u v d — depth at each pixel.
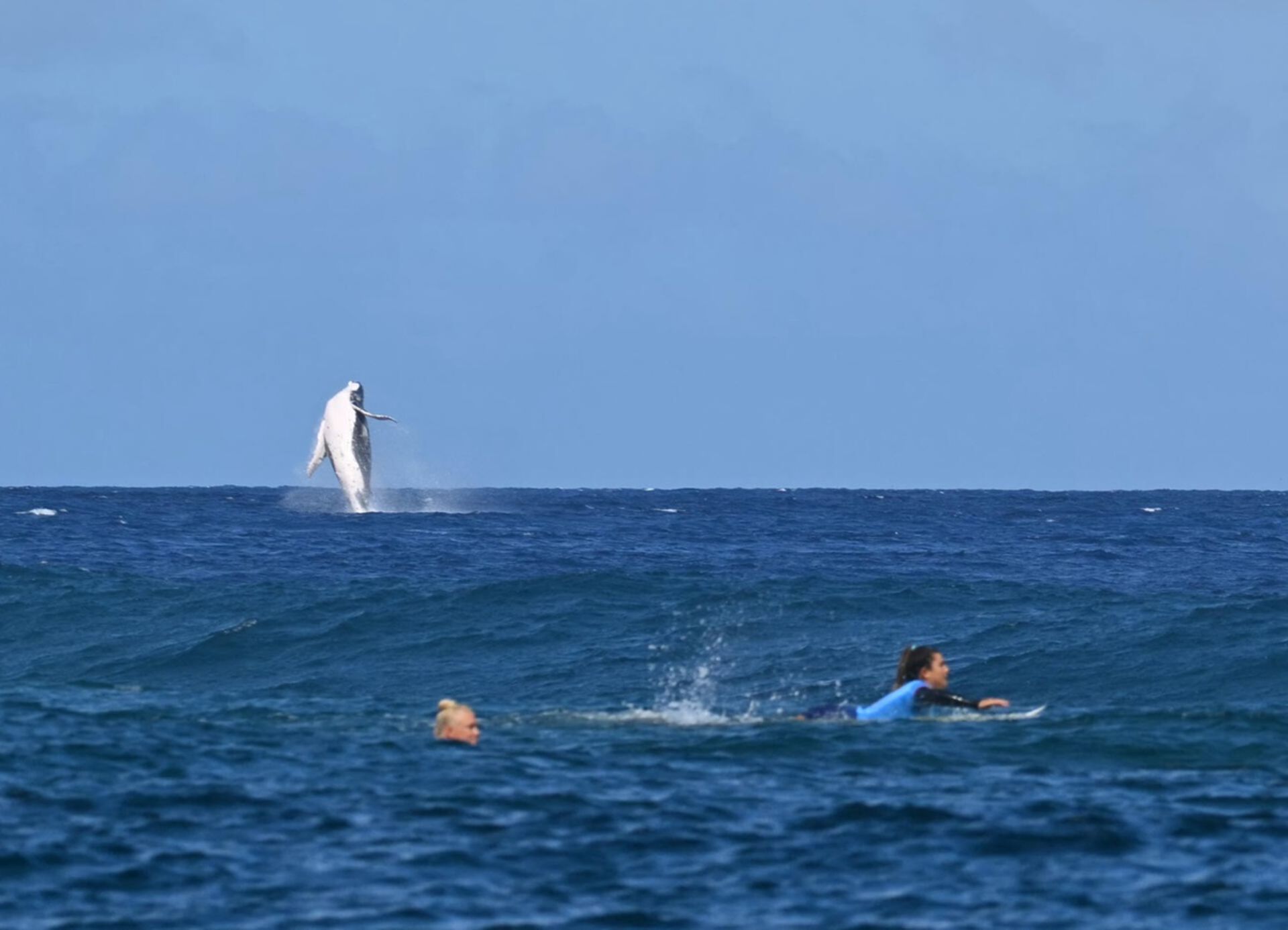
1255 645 90.06
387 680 87.06
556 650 95.19
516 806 49.78
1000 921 38.84
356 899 40.19
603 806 49.78
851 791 52.12
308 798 50.62
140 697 77.62
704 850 44.91
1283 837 46.41
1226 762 57.56
